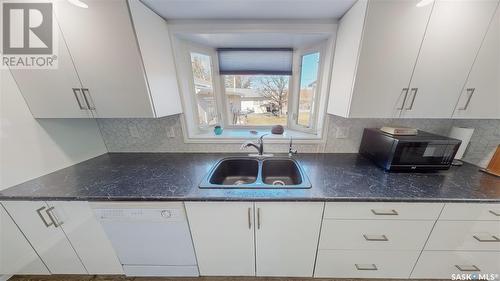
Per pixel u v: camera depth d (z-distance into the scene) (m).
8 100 1.13
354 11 1.10
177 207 1.07
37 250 1.21
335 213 1.08
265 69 1.79
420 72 1.06
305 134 1.80
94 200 1.06
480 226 1.04
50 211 1.11
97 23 1.02
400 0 0.95
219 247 1.20
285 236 1.16
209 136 1.73
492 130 1.31
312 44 1.60
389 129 1.31
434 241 1.11
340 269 1.24
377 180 1.20
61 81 1.15
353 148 1.67
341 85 1.27
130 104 1.20
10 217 1.12
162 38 1.33
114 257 1.25
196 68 1.72
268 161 1.61
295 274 1.29
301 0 1.09
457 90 1.09
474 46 1.01
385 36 1.01
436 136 1.26
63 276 1.37
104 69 1.12
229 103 1.99
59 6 1.00
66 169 1.42
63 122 1.42
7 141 1.13
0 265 1.18
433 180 1.18
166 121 1.68
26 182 1.21
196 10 1.23
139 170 1.40
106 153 1.77
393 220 1.08
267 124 2.04
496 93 1.08
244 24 1.37
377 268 1.22
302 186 1.12
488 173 1.25
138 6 1.07
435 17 0.97
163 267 1.28
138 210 1.08
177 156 1.70
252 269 1.27
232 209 1.09
